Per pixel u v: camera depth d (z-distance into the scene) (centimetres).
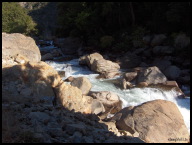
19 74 985
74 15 3225
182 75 1766
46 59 2367
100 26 3119
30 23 5150
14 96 836
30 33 5091
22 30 4834
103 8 2919
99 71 1883
